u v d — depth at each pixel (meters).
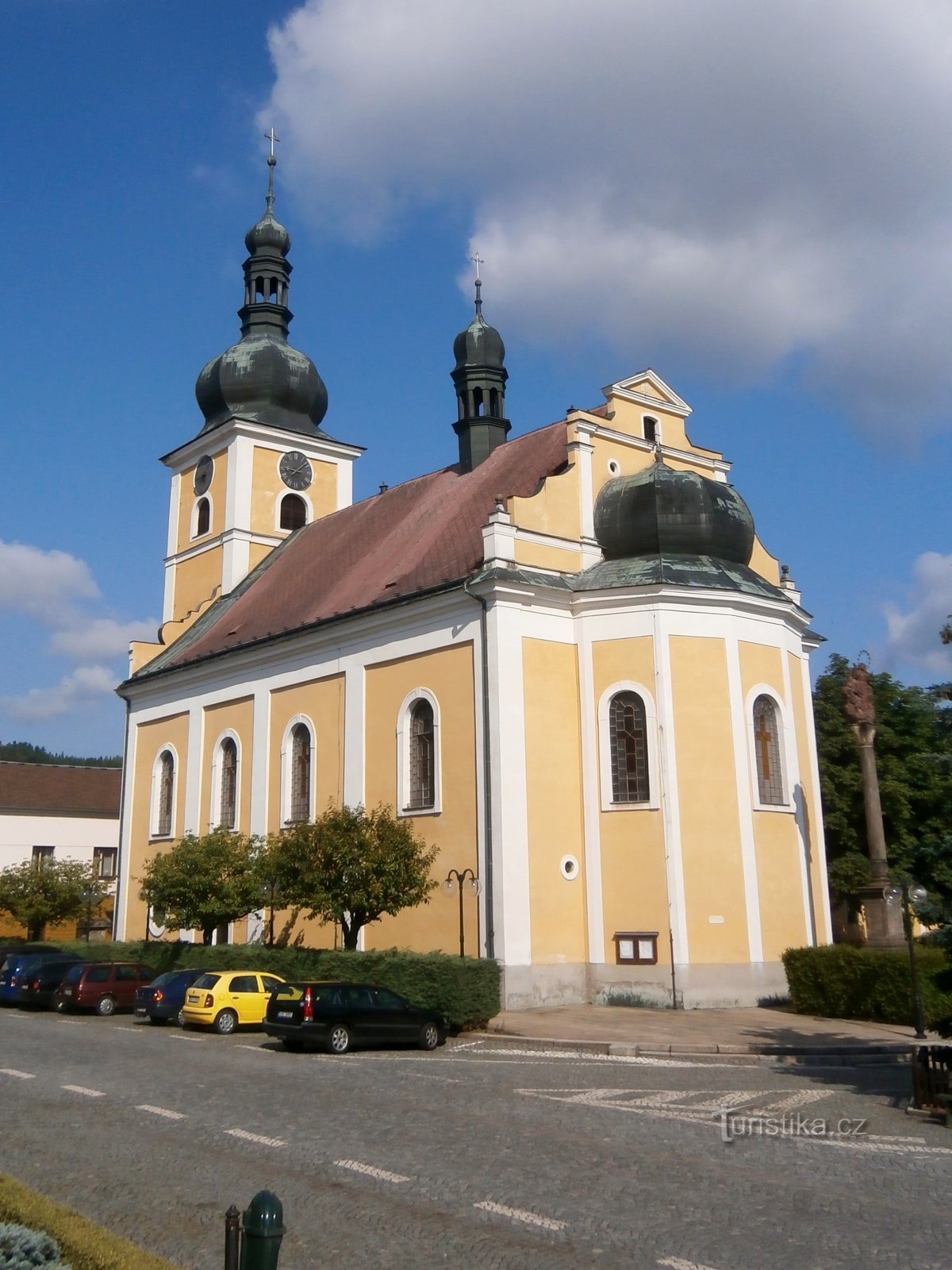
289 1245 9.30
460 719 31.09
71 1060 20.92
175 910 34.94
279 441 51.16
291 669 38.59
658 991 28.83
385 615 33.88
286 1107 15.50
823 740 39.72
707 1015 27.19
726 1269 8.68
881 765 39.19
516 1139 13.32
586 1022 25.98
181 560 52.53
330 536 46.03
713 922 29.36
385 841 28.88
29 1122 14.41
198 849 35.31
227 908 34.31
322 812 35.69
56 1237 7.79
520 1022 25.81
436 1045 22.98
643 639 30.91
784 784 31.78
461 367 42.66
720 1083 18.09
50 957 36.22
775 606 32.41
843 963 26.69
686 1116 15.02
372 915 29.08
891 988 25.75
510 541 31.25
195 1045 23.56
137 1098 16.31
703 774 30.20
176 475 54.25
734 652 31.41
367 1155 12.47
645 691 30.62
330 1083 17.78
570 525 33.09
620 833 30.17
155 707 46.75
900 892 28.97
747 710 31.28
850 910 39.84
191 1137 13.40
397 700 33.56
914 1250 9.14
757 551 36.81
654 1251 9.09
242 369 51.94
